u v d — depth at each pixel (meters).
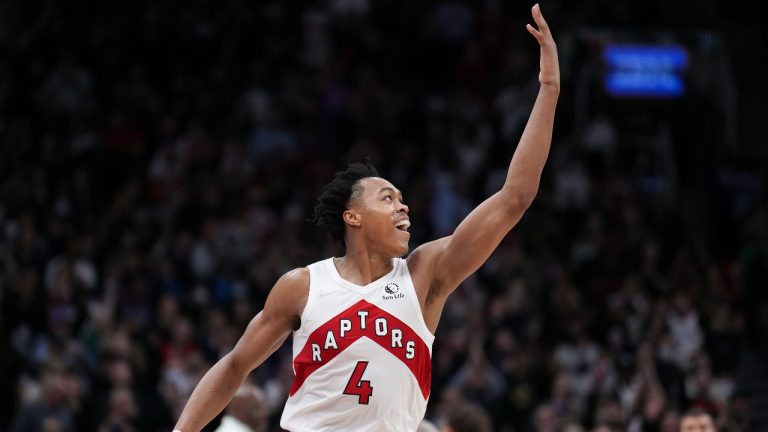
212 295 27.00
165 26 35.06
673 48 29.94
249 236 28.89
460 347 24.95
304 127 33.41
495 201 8.66
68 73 33.34
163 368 24.25
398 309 8.56
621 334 26.20
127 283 26.36
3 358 23.83
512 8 37.34
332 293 8.64
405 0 37.34
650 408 21.95
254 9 36.59
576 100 31.81
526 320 26.55
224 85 34.06
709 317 26.69
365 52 36.16
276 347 8.98
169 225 28.97
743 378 20.22
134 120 32.81
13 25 34.75
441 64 36.62
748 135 27.77
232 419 12.95
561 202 31.72
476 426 11.98
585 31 30.80
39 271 26.64
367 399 8.44
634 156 33.34
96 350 24.53
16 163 30.55
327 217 8.97
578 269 29.28
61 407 22.33
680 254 29.42
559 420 22.81
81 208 29.73
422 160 33.66
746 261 25.56
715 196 32.56
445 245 8.73
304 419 8.62
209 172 31.14
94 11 35.31
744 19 28.77
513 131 33.91
